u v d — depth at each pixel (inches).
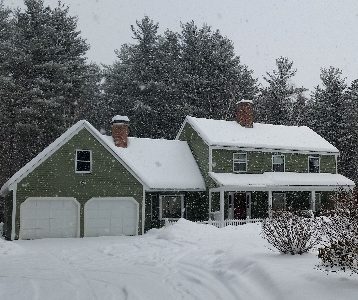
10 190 849.5
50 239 834.8
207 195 1159.6
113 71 1983.3
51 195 869.8
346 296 283.0
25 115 1425.9
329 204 1296.8
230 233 801.6
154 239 780.0
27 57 1481.3
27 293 363.3
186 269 470.0
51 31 1563.7
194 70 1931.6
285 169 1258.6
